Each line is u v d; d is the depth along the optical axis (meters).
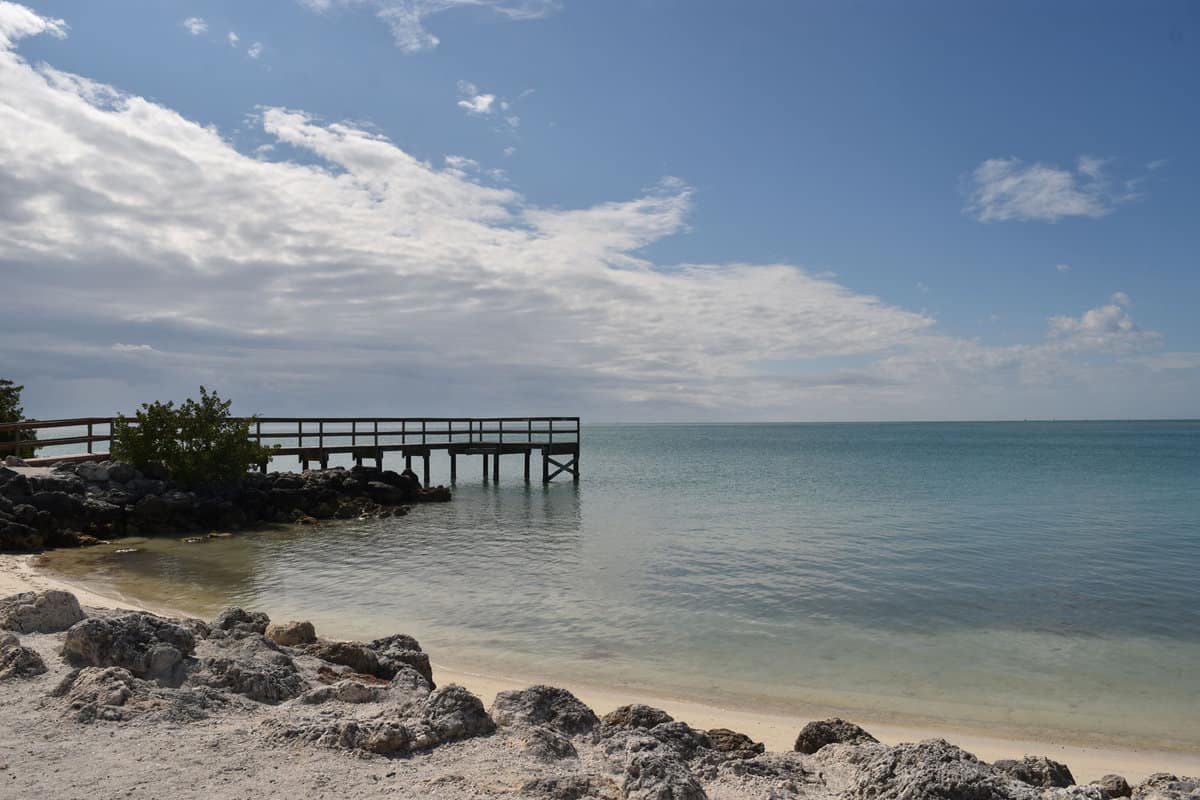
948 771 4.79
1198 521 28.61
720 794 5.31
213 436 29.08
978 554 21.91
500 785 4.98
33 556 21.06
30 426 26.75
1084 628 14.45
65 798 4.60
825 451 93.94
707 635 13.84
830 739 7.32
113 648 7.02
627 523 28.70
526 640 13.45
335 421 35.41
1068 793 5.02
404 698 7.17
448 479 49.91
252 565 20.31
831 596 16.83
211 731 5.85
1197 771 8.41
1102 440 126.88
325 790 4.83
